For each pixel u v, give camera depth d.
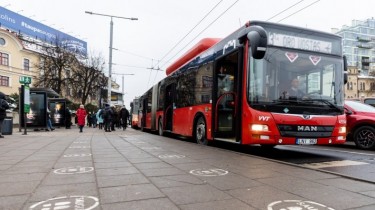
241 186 4.62
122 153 8.32
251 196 4.11
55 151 8.81
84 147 9.88
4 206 3.69
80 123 20.78
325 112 8.27
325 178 5.16
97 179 5.08
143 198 4.01
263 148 10.96
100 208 3.62
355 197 4.04
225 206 3.70
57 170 5.86
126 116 26.05
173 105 14.90
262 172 5.65
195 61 12.17
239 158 7.36
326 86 8.54
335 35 8.95
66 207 3.66
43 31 71.12
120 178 5.15
